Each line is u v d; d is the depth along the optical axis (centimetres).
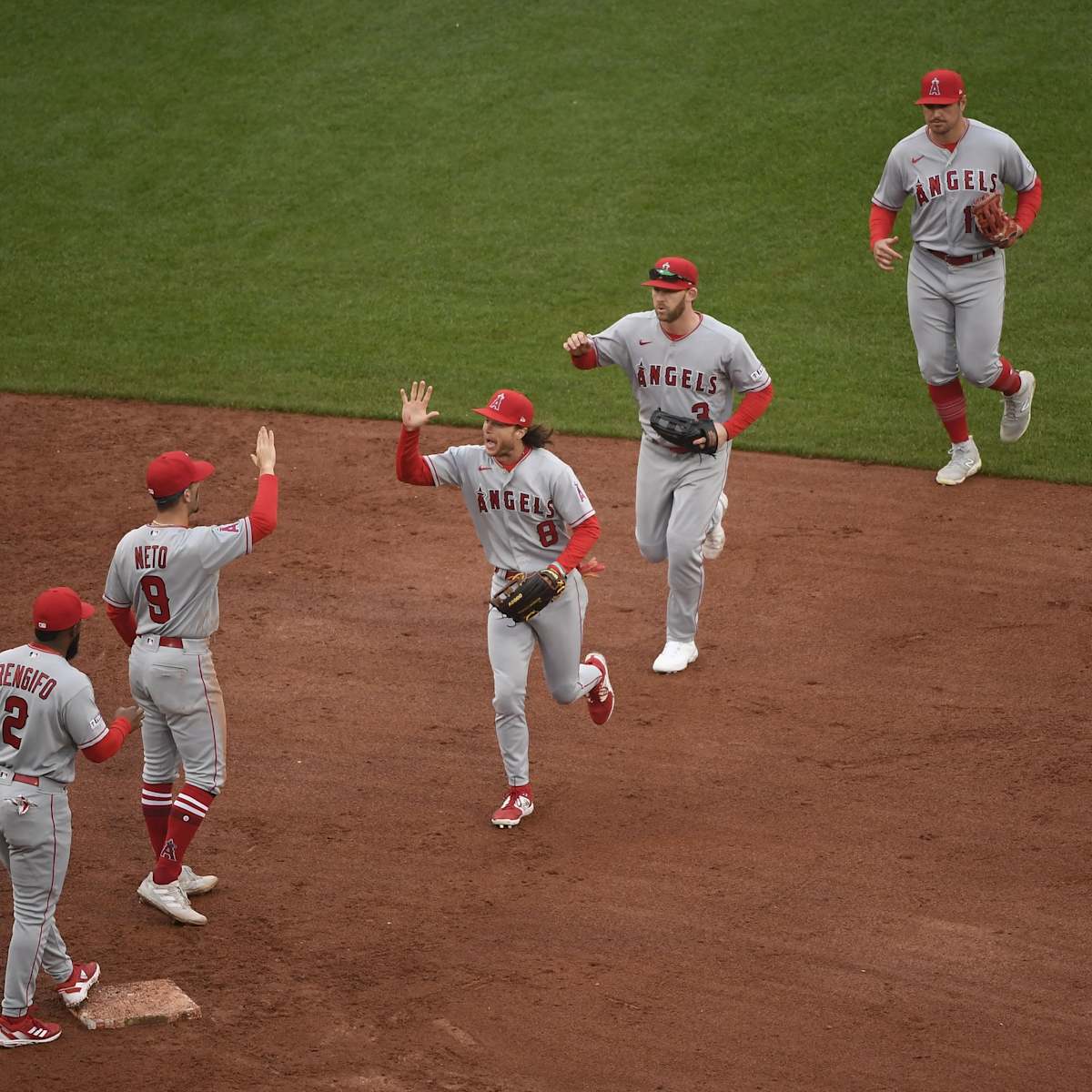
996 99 6538
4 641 3344
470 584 3675
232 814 2675
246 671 3234
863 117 6631
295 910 2380
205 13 7994
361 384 5116
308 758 2870
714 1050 2006
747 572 3697
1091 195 6006
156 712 2358
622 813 2659
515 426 2519
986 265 3884
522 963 2217
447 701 3098
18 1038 2039
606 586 3662
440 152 6812
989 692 3050
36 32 7906
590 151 6694
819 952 2225
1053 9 7081
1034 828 2548
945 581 3588
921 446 4469
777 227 6106
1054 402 4719
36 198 6675
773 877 2428
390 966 2217
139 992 2147
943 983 2144
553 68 7281
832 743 2877
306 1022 2088
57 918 2375
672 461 3166
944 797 2661
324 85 7356
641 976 2180
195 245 6306
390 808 2694
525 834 2602
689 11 7562
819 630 3372
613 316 5584
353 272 6044
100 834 2645
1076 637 3272
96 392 5075
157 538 2288
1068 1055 1986
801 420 4703
